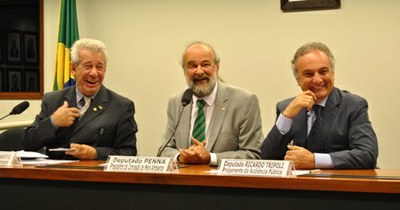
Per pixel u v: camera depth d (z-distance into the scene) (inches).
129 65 167.3
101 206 71.2
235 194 63.7
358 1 142.7
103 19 169.9
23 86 182.2
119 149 113.7
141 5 165.8
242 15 154.1
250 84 153.3
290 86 149.3
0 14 184.4
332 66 94.8
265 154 93.9
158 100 164.2
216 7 157.0
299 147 85.4
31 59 181.6
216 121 108.9
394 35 139.9
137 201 69.1
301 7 146.9
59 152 110.8
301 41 148.0
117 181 69.6
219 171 68.7
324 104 94.6
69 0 165.6
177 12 161.8
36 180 75.4
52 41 176.2
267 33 151.6
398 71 139.5
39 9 179.0
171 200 67.0
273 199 61.9
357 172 73.6
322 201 59.7
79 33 171.8
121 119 114.2
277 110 100.7
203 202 65.3
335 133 92.0
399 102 139.5
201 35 158.9
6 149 119.5
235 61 154.9
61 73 164.2
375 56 141.5
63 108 110.3
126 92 167.6
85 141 111.7
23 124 148.1
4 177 77.2
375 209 57.5
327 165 83.0
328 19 145.3
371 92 141.9
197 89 108.6
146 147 165.5
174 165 72.2
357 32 142.9
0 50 184.4
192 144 108.3
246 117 108.1
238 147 108.6
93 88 114.7
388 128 140.5
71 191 73.2
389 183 56.5
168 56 163.0
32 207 75.7
